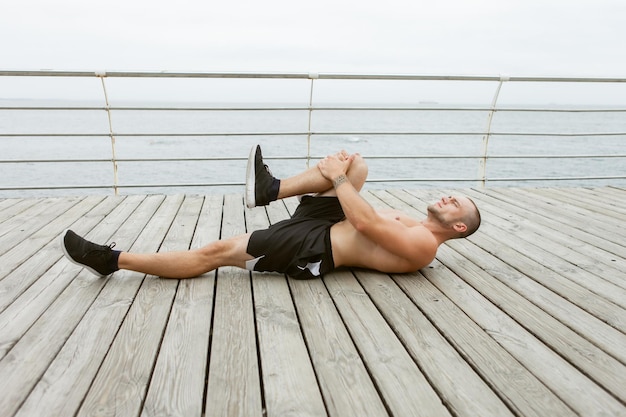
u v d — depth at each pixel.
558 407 1.26
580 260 2.52
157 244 2.68
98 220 3.19
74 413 1.18
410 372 1.41
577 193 4.39
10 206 3.58
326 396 1.28
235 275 2.19
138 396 1.26
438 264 2.42
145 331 1.63
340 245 2.11
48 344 1.54
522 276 2.28
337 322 1.72
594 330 1.73
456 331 1.68
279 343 1.56
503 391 1.32
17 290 1.99
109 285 2.04
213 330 1.64
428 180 4.24
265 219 3.28
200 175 22.45
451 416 1.22
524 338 1.65
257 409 1.21
